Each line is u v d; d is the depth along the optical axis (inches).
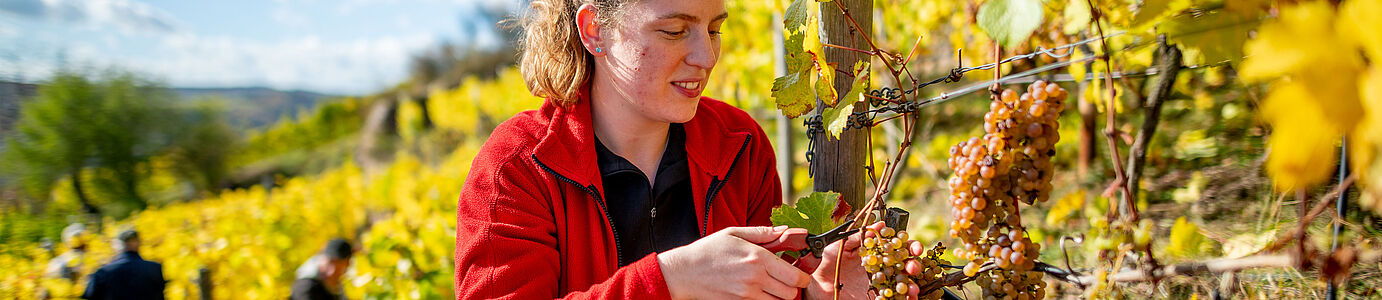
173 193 949.8
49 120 897.5
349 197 337.1
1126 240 33.1
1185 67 61.3
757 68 163.5
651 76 45.2
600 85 50.6
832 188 54.0
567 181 48.9
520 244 45.7
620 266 51.4
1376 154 21.0
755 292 40.9
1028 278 37.0
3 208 657.6
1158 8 39.7
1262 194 82.8
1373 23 19.5
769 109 170.6
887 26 151.3
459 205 49.4
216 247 218.1
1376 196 21.5
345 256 176.7
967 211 35.2
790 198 142.1
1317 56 20.3
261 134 1198.3
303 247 279.7
